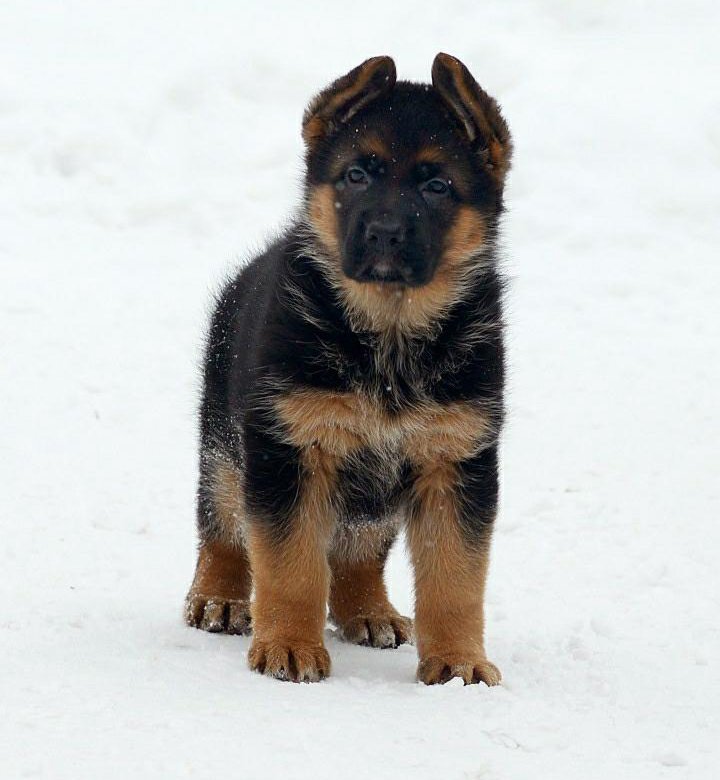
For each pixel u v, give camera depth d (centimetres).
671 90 2342
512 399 1555
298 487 876
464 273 922
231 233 2042
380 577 1017
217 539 1016
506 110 2300
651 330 1764
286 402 869
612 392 1582
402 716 757
